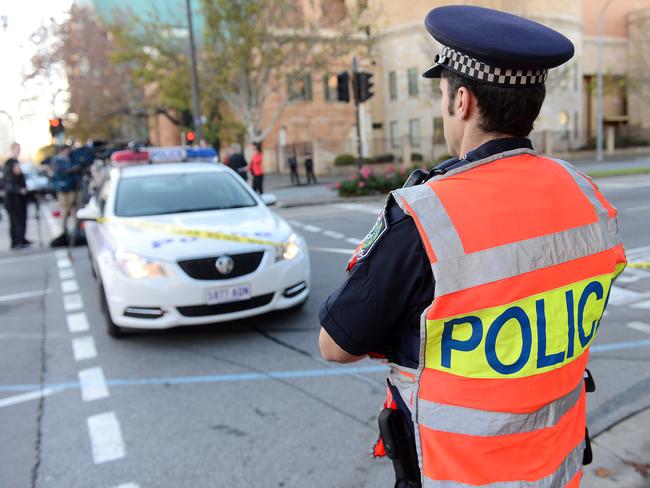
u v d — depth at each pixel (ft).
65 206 35.58
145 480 9.34
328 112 116.47
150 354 15.14
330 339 4.08
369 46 80.43
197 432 10.85
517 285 3.73
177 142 139.74
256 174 55.67
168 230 16.40
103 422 11.41
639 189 46.57
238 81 76.13
